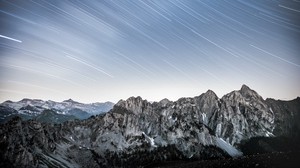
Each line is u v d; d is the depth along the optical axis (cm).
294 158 15138
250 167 15700
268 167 14488
